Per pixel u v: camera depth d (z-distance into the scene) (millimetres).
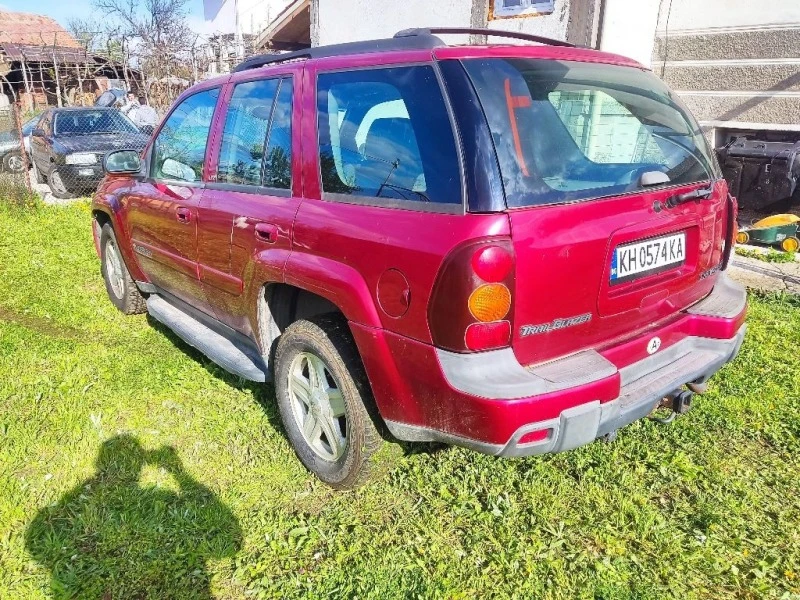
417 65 2553
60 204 10531
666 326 2873
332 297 2715
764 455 3332
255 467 3244
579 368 2410
